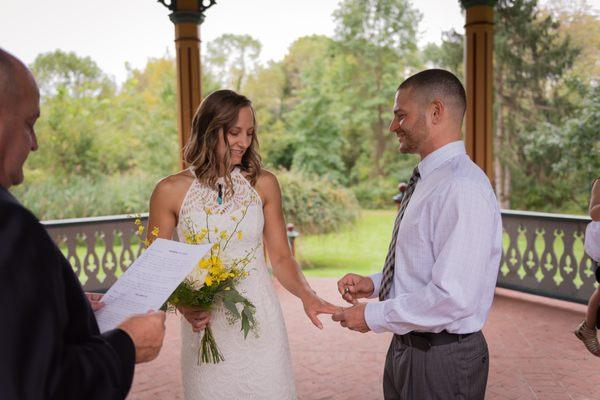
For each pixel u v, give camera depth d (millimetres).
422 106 1975
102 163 17859
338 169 18844
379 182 18719
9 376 943
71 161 17516
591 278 5969
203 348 2309
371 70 19250
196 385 2369
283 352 2480
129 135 18188
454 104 1969
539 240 14492
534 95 16109
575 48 15695
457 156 1974
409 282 2000
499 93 16500
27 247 1047
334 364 4512
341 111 18625
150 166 18188
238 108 2348
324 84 19172
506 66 16375
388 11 19109
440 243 1882
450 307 1791
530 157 15984
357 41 19266
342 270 10922
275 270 2625
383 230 15039
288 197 11117
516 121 16328
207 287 2096
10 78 1133
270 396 2398
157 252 1729
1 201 1079
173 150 18344
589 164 15070
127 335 1269
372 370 4391
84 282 6449
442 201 1867
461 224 1805
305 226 11273
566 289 6191
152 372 4398
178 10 6629
